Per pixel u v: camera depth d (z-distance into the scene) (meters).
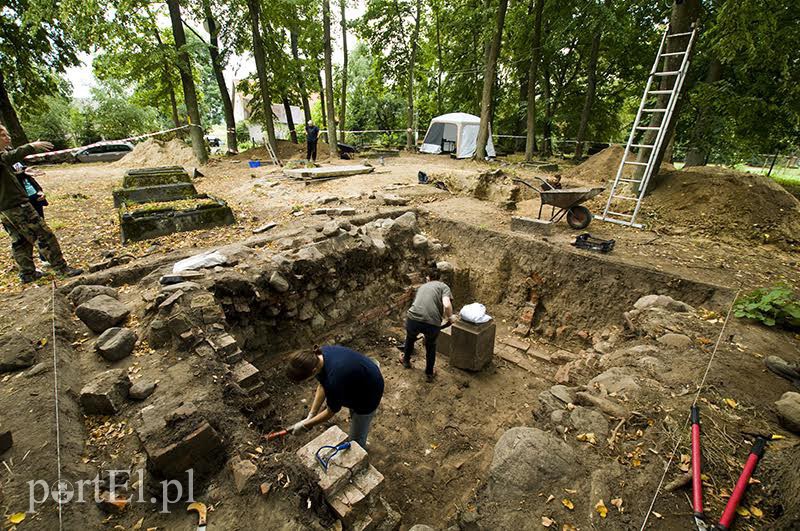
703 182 7.70
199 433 2.64
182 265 5.09
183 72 14.35
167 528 2.37
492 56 14.94
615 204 8.59
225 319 4.44
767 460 2.55
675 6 7.25
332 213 7.67
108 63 14.09
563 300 6.35
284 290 5.25
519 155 20.00
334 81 25.03
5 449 2.50
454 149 19.39
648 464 2.70
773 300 4.30
